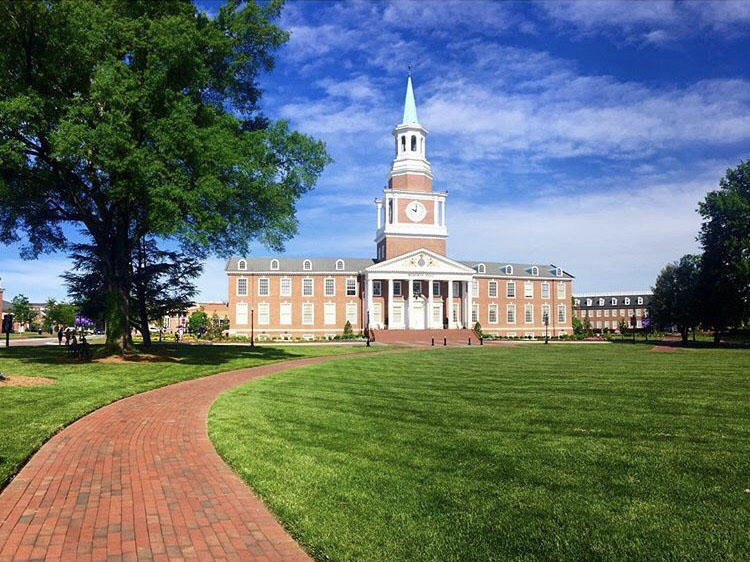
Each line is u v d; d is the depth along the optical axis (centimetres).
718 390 1714
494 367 2631
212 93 3008
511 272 8519
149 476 824
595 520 626
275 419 1245
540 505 675
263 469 834
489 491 728
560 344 6084
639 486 747
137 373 2200
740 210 5547
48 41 2289
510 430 1115
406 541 572
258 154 2516
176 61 2322
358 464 860
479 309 8194
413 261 7544
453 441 1014
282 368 2630
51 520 643
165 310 4888
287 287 7600
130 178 2309
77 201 2767
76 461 907
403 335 6875
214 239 2691
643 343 6400
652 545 561
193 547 570
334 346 5175
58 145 2055
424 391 1727
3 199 2719
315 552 550
